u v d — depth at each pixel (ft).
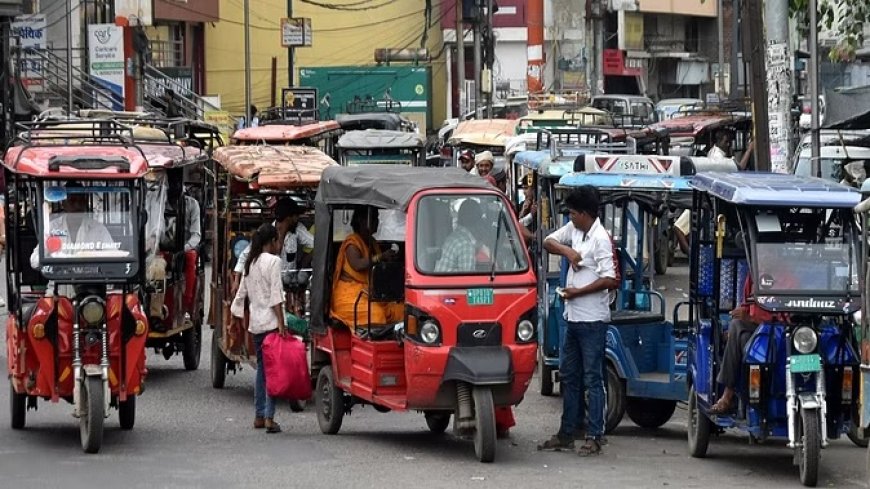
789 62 64.34
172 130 77.56
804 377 39.40
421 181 45.57
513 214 45.11
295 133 98.84
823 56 138.92
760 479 40.83
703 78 251.80
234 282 55.93
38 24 149.38
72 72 144.87
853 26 75.51
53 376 44.93
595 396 44.62
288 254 56.49
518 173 78.02
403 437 48.34
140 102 152.46
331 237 48.65
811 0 72.08
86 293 45.19
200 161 65.36
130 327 45.50
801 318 40.11
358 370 46.93
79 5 156.46
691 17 252.21
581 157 51.85
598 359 44.55
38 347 44.65
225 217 60.34
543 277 56.70
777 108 64.28
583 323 44.29
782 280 40.22
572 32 236.63
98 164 45.83
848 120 70.03
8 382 58.85
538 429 50.29
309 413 54.03
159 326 60.75
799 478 40.91
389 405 45.03
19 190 47.26
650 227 53.98
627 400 51.29
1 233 83.25
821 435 38.93
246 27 189.57
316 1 236.22
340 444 46.60
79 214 45.75
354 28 238.27
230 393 58.75
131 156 47.39
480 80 179.73
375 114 149.48
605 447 46.85
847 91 71.77
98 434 43.86
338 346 48.52
